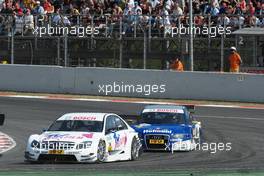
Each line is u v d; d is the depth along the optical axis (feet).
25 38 433.48
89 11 436.35
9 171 162.40
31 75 369.50
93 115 202.69
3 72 373.61
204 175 155.84
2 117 207.62
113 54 422.82
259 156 216.54
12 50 425.69
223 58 401.29
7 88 372.79
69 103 336.29
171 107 239.71
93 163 188.96
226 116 310.04
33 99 347.97
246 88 346.74
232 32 392.68
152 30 416.26
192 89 351.67
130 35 418.92
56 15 429.38
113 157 196.95
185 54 406.62
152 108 239.71
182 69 387.14
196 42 408.46
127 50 420.77
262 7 426.92
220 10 418.10
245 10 420.77
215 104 342.64
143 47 417.08
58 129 198.08
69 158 187.83
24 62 434.71
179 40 411.13
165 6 427.33
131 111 313.12
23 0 458.09
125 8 429.79
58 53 420.36
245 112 321.93
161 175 154.81
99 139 190.90
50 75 367.04
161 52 414.00
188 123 232.12
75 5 447.83
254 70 376.48
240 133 268.21
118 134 199.93
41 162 191.31
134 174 156.35
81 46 427.33
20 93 365.61
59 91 365.61
